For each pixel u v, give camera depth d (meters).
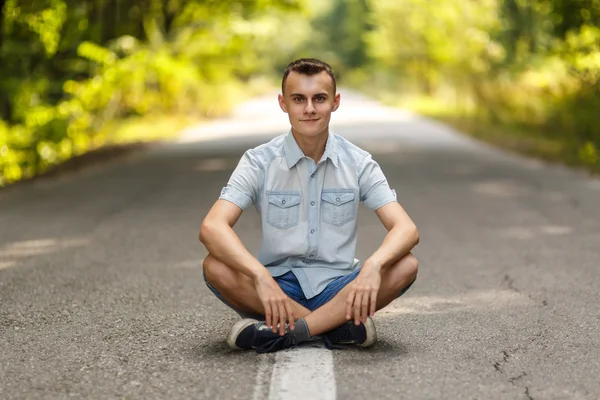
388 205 4.95
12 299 6.46
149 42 29.86
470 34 31.11
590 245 8.77
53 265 7.86
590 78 18.73
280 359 4.77
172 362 4.77
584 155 17.84
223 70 40.28
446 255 8.28
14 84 19.14
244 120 38.00
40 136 19.16
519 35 26.23
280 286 5.02
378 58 66.69
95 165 19.08
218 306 6.21
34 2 19.73
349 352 4.91
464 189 13.77
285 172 4.98
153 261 8.02
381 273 4.77
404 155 20.34
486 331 5.43
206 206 12.05
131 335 5.39
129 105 31.20
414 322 5.68
